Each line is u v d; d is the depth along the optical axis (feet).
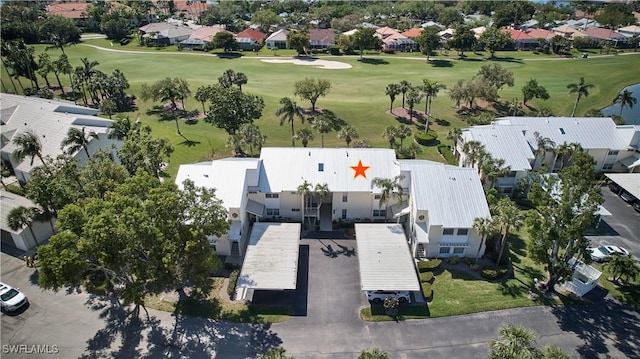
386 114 342.64
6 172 245.24
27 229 177.78
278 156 205.36
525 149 232.53
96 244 120.78
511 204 166.61
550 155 247.91
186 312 149.18
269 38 585.63
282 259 163.73
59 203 168.76
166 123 322.96
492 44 547.90
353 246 186.80
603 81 447.83
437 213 173.99
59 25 569.23
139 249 132.98
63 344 136.46
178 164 258.16
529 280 168.04
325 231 197.26
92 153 234.38
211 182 185.68
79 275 124.88
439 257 179.63
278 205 199.31
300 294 158.92
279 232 179.42
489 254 181.27
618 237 196.03
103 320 145.89
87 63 358.84
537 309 153.69
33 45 554.05
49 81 416.05
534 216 153.28
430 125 328.29
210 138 298.35
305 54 553.64
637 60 526.16
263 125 318.65
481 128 246.68
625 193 226.99
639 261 177.88
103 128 246.27
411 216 185.88
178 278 137.80
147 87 343.67
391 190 190.49
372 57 545.85
